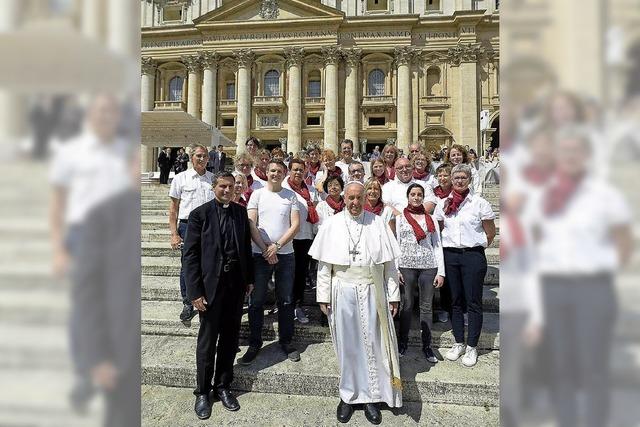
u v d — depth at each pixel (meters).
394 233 4.72
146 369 4.30
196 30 36.81
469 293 4.39
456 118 34.66
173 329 5.09
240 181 4.99
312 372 4.16
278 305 4.59
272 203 4.67
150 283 6.25
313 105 35.97
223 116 37.06
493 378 4.03
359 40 35.59
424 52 35.34
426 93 35.41
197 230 3.91
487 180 14.97
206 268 3.82
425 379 4.02
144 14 39.59
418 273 4.55
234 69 37.34
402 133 34.75
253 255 4.52
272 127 36.34
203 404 3.76
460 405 3.92
